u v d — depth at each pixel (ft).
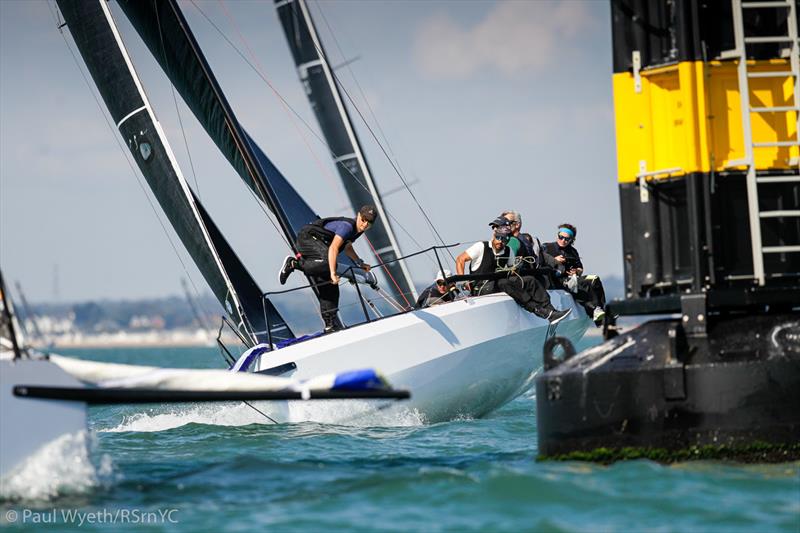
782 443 95.45
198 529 82.99
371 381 89.71
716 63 103.91
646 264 105.40
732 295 99.71
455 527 80.53
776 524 79.25
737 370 95.45
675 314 117.80
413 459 113.80
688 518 80.94
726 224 102.78
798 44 104.68
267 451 122.31
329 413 147.43
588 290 163.53
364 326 140.46
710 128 103.60
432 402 145.69
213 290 168.76
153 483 100.68
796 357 95.86
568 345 101.96
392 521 83.15
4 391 92.48
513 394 158.20
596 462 97.71
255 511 88.53
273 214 175.01
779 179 103.35
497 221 147.33
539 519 81.76
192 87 177.47
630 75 106.83
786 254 103.30
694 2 103.09
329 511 87.35
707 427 95.61
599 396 97.66
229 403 155.33
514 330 147.23
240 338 167.32
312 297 163.63
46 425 93.71
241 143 175.01
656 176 104.88
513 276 147.54
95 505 91.35
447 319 141.79
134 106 171.32
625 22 107.04
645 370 96.78
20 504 91.76
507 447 123.75
